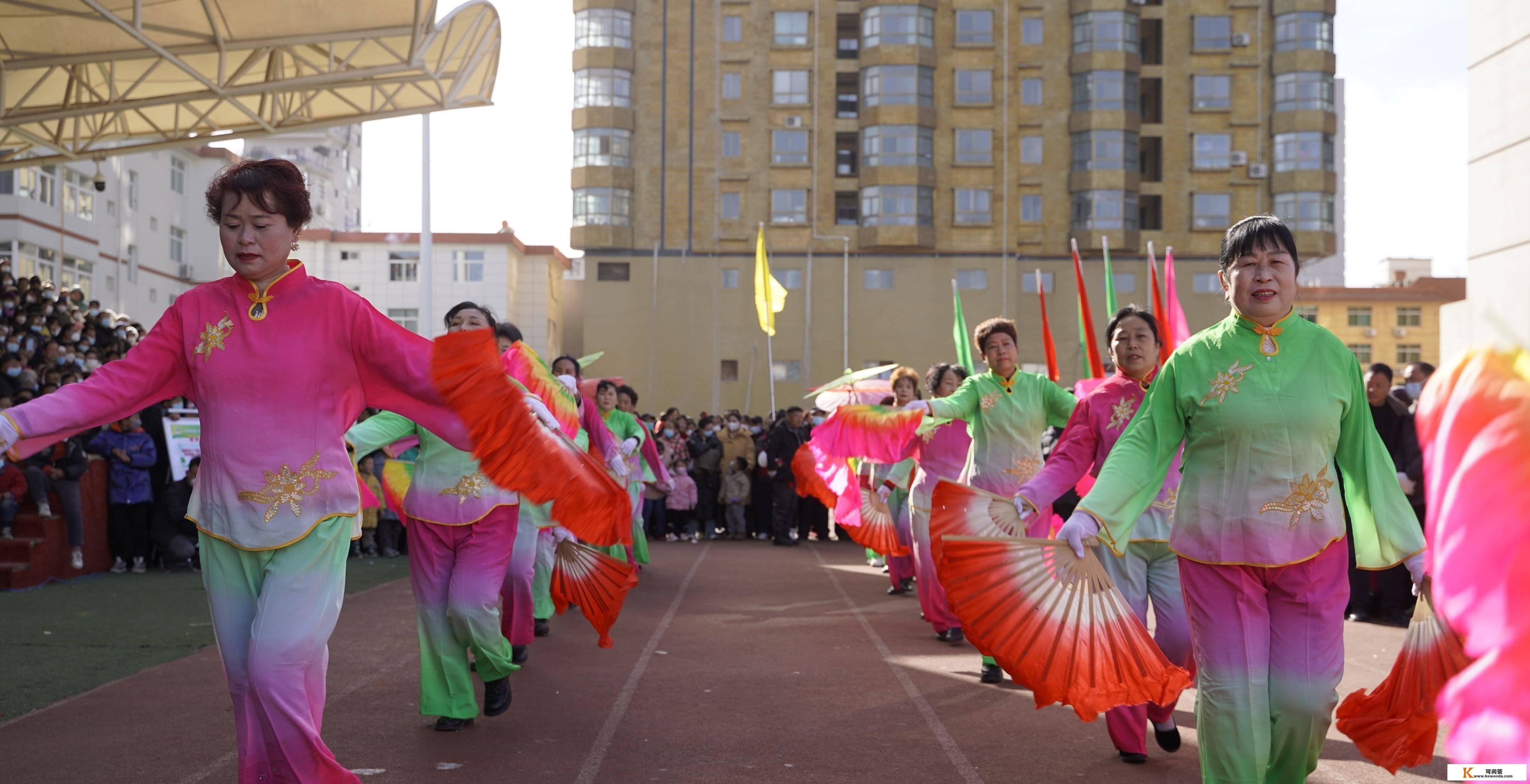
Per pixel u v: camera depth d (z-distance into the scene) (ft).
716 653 28.14
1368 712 12.71
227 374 12.06
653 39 155.84
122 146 59.72
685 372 153.07
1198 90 156.87
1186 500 13.11
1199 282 155.43
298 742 11.88
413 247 174.91
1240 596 12.62
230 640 12.21
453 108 62.80
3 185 107.76
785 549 63.00
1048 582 12.94
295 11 47.78
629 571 21.24
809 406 152.15
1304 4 155.63
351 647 28.53
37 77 52.06
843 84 159.63
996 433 25.61
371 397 12.64
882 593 41.01
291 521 12.02
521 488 12.22
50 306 61.93
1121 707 17.83
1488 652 5.87
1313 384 12.63
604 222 153.07
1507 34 57.67
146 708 21.52
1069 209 154.20
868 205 153.28
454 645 19.76
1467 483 5.97
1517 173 56.85
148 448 45.68
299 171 12.44
